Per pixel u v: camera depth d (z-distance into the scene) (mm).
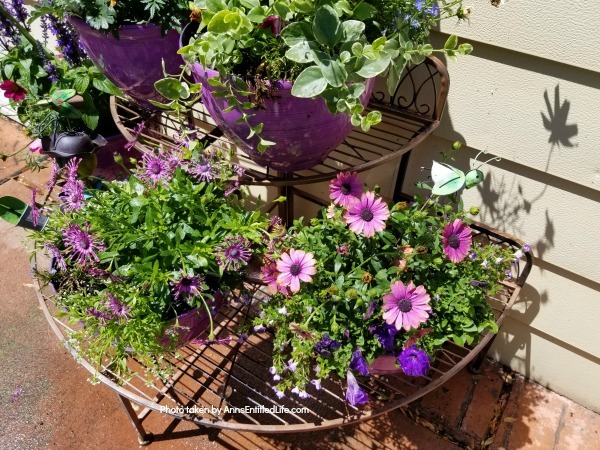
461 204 1080
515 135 1116
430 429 1344
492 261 1089
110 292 891
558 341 1358
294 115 799
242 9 757
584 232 1148
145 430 1331
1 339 1562
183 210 964
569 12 916
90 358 947
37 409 1393
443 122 1201
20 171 1892
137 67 1088
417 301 847
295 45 737
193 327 989
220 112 835
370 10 782
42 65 1538
